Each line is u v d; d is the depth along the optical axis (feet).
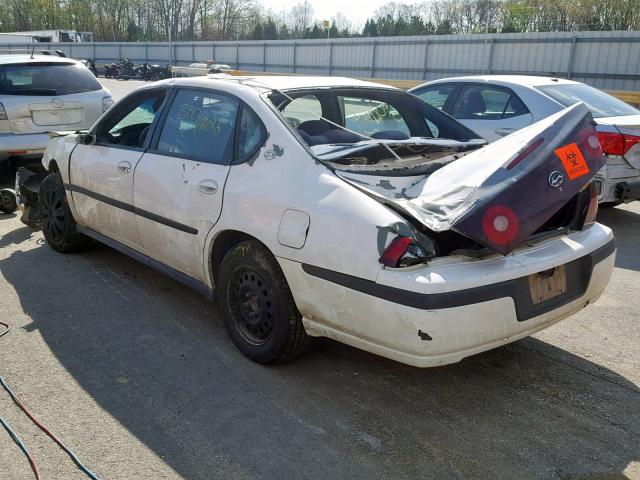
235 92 12.37
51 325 13.48
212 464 8.98
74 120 25.58
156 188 13.38
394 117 14.29
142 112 14.99
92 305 14.58
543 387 11.27
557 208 9.50
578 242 10.81
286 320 10.98
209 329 13.42
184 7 244.22
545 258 9.99
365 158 11.06
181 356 12.19
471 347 9.34
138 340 12.85
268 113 11.58
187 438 9.58
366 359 12.17
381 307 9.20
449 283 8.95
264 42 125.80
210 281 12.65
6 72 24.36
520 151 9.79
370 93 13.89
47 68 25.41
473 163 10.43
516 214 9.13
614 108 23.21
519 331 9.82
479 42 92.02
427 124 14.47
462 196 9.39
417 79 101.24
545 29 136.87
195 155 12.74
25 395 10.70
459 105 24.76
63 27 255.50
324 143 11.52
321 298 10.05
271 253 11.00
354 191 9.89
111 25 257.14
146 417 10.12
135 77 137.49
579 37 81.56
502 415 10.34
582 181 9.90
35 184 19.77
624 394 11.07
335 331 10.18
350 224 9.54
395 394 10.94
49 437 9.55
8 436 9.57
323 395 10.86
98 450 9.25
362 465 9.00
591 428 10.00
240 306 11.96
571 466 9.05
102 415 10.16
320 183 10.26
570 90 23.67
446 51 96.53
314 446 9.42
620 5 131.03
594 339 13.29
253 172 11.29
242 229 11.21
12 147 23.97
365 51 107.55
